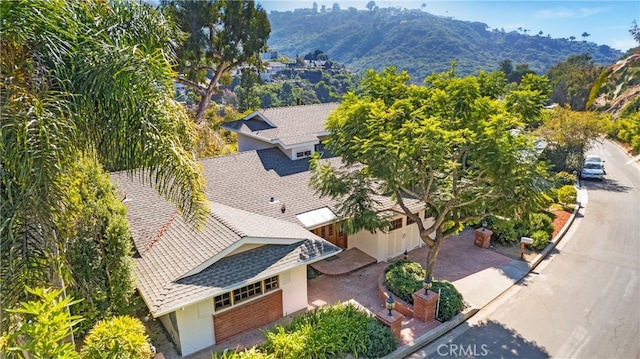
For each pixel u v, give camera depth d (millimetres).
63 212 7461
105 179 13078
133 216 17656
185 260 14195
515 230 22875
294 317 15062
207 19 40781
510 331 15164
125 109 8000
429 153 12828
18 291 6965
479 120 13805
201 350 13984
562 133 37188
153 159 8320
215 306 14078
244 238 14414
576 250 22656
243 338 14586
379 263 20750
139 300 13984
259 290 15070
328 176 16469
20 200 6688
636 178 38219
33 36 7168
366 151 13422
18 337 7426
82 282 11883
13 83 6891
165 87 8750
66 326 7141
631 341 14453
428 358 13711
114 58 7863
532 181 14078
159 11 9867
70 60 7559
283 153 25312
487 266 20438
